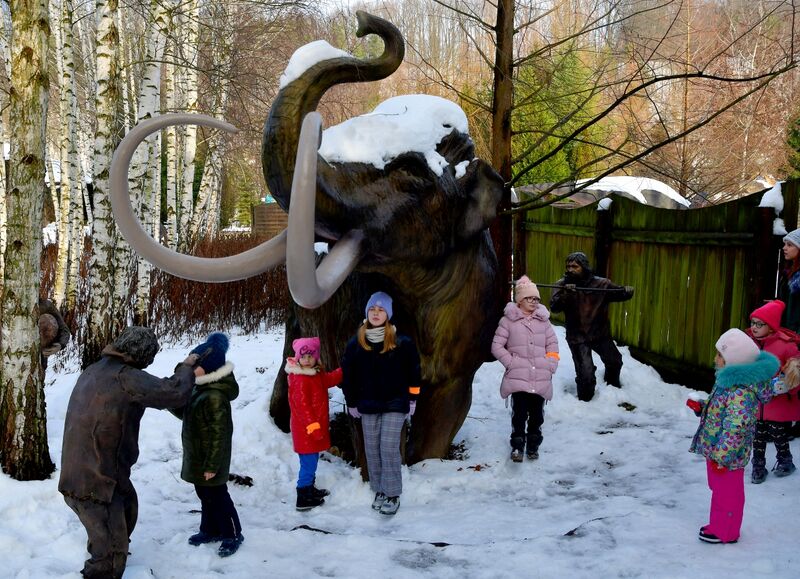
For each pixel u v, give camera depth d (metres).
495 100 8.21
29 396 4.95
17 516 4.50
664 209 8.09
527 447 5.70
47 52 5.05
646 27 8.21
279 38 15.31
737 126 14.16
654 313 8.30
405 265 4.71
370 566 3.85
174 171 15.65
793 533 3.94
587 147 12.80
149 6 11.06
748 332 5.27
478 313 5.29
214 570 3.89
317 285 3.59
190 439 4.10
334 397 7.46
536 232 11.54
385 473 4.81
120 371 3.66
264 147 3.96
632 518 4.26
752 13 11.64
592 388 7.12
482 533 4.30
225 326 12.05
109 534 3.61
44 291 13.05
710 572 3.49
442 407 5.51
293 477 5.65
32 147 4.96
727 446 3.75
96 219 7.86
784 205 6.35
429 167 4.60
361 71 4.19
